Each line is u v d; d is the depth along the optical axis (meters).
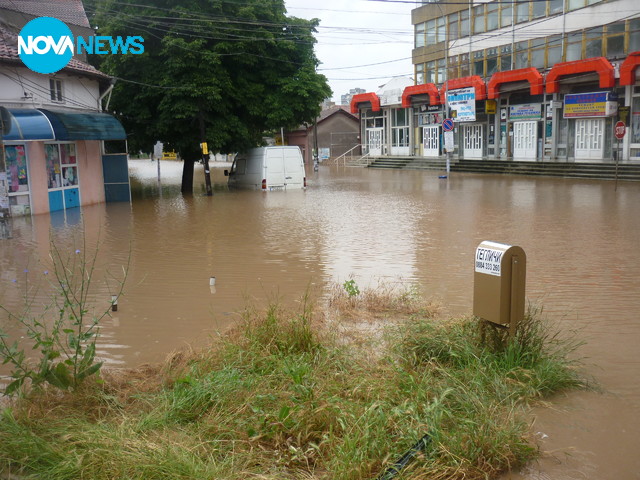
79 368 4.76
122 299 8.17
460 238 12.38
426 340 5.48
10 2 21.89
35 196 18.58
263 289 8.59
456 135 39.12
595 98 29.11
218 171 46.19
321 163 52.12
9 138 16.75
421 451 3.74
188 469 3.56
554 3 32.19
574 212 15.66
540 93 31.75
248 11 24.09
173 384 4.93
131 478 3.50
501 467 3.72
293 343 5.59
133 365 5.70
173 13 23.38
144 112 24.06
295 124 26.72
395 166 41.22
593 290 8.04
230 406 4.40
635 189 21.28
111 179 22.52
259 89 24.81
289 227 14.67
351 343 5.86
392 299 7.64
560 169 28.39
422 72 42.62
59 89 20.03
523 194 20.77
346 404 4.29
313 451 3.89
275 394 4.52
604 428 4.21
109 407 4.48
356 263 10.24
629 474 3.67
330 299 7.87
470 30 37.84
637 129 28.30
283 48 25.22
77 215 18.38
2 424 3.95
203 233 14.05
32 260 11.21
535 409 4.50
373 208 18.12
